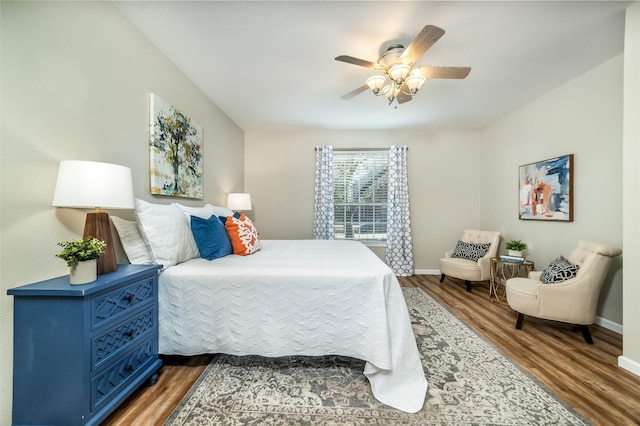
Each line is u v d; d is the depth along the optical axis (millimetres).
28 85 1203
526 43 2041
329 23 1819
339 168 4500
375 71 2465
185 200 2580
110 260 1396
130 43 1822
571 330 2285
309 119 3854
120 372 1289
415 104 3285
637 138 1635
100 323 1169
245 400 1401
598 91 2387
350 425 1239
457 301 3033
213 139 3215
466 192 4352
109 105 1656
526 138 3273
